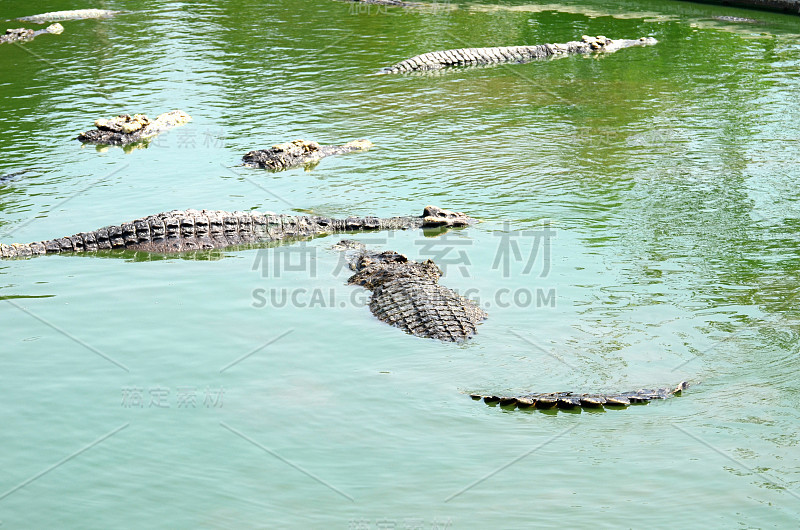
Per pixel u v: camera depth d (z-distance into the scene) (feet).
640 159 72.84
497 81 100.07
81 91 93.86
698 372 40.60
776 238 56.59
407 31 124.47
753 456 34.24
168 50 111.45
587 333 44.29
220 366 41.52
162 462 34.22
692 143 77.00
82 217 61.77
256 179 69.82
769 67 103.60
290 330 45.11
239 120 84.74
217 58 108.06
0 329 45.24
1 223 60.39
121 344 43.68
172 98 91.50
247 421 36.99
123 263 54.75
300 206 64.18
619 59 110.22
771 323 45.19
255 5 140.05
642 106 89.15
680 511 30.91
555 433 36.14
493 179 68.64
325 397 38.68
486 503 31.50
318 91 94.79
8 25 124.36
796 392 38.83
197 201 65.00
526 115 86.38
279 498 31.94
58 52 110.01
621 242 56.29
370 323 45.78
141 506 31.68
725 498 31.68
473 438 35.73
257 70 102.94
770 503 31.32
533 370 40.81
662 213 61.16
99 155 75.51
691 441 35.37
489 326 45.14
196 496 32.22
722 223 59.26
